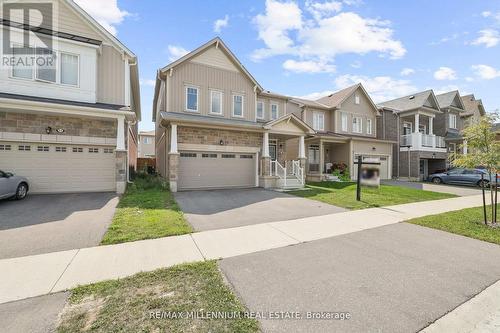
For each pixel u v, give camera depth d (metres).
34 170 10.05
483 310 2.85
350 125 21.58
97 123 10.95
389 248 4.84
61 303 2.85
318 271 3.77
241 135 14.31
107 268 3.77
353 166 19.72
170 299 2.94
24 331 2.37
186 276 3.52
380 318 2.66
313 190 13.27
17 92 9.86
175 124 12.05
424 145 21.25
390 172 21.70
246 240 5.17
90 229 5.67
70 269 3.72
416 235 5.73
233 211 7.89
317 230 6.01
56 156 10.38
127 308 2.75
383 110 22.70
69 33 11.20
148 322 2.51
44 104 9.14
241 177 14.41
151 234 5.33
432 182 19.25
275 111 18.91
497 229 6.23
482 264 4.13
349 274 3.68
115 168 10.98
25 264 3.88
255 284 3.34
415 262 4.17
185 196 10.61
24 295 3.01
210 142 13.41
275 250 4.64
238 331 2.41
